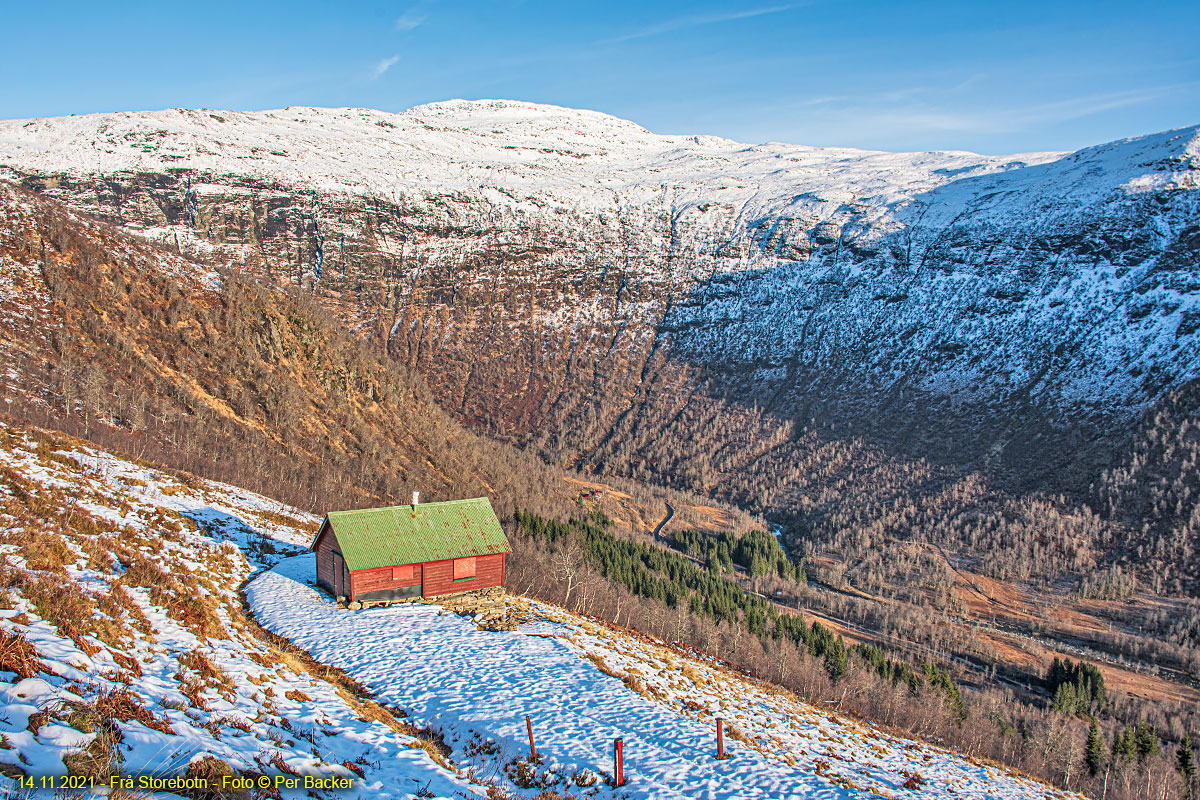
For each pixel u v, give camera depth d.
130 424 83.06
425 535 49.81
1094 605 152.38
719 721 30.34
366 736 24.34
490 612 48.47
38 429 58.47
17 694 16.55
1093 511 184.50
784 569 169.25
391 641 39.03
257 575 48.75
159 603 30.19
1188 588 152.75
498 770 25.22
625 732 30.56
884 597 160.50
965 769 47.41
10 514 34.56
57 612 22.92
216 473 79.94
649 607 82.38
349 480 104.56
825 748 40.41
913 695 78.69
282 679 28.02
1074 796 49.56
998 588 162.88
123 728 17.00
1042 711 100.06
